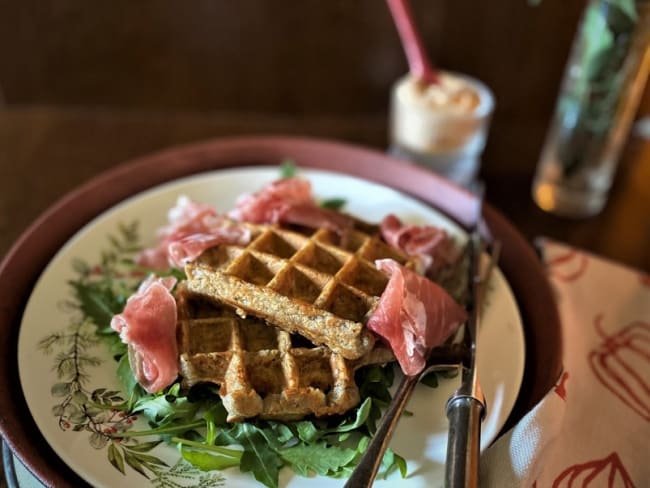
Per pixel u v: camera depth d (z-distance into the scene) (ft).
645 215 1.32
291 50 1.51
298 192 1.06
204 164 1.24
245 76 1.56
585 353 0.97
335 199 1.15
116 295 0.96
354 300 0.86
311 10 1.43
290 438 0.78
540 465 0.73
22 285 0.96
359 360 0.83
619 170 1.43
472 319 0.92
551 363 0.89
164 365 0.79
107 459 0.75
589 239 1.25
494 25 1.43
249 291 0.82
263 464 0.75
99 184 1.13
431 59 1.50
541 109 1.56
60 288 0.95
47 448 0.78
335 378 0.80
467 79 1.47
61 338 0.89
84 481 0.75
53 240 1.04
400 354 0.80
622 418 0.88
